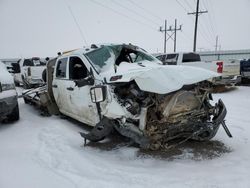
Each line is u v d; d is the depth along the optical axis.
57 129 5.49
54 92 6.43
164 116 3.76
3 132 5.40
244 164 3.55
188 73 4.00
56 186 3.06
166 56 12.73
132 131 3.78
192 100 4.07
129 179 3.21
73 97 5.28
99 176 3.30
